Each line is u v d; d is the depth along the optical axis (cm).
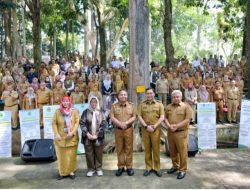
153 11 2316
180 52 5316
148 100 673
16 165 753
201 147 946
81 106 892
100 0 2100
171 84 1306
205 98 1161
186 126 660
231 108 1159
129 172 679
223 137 1075
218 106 1162
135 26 834
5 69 1446
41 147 771
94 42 2730
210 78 1284
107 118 1033
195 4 2041
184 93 1180
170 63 1698
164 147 855
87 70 1628
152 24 2497
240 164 751
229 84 1174
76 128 663
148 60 848
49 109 901
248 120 955
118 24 3278
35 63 1716
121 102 676
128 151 678
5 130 871
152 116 668
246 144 955
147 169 686
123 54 4162
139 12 830
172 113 664
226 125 1100
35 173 700
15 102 1078
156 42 5041
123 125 665
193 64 1831
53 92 1102
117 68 1491
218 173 691
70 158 662
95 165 689
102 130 676
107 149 846
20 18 3161
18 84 1163
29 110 904
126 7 2114
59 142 659
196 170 708
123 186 625
